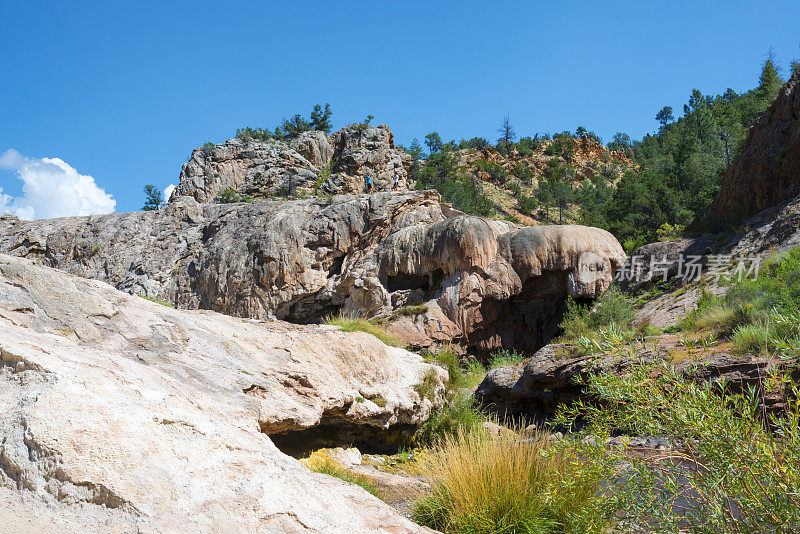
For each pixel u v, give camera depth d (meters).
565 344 15.80
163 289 33.78
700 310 16.50
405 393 8.69
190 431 3.10
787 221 19.23
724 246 21.47
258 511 2.64
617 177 95.94
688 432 3.45
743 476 3.20
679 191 44.69
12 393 2.77
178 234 35.91
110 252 35.91
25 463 2.38
